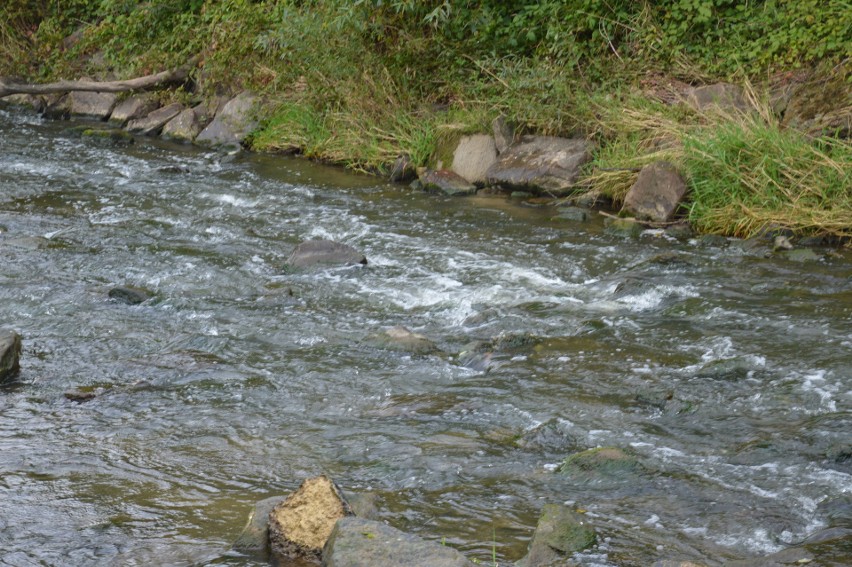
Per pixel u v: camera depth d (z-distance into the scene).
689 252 8.80
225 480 4.66
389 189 11.61
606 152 10.96
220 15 15.41
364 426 5.29
